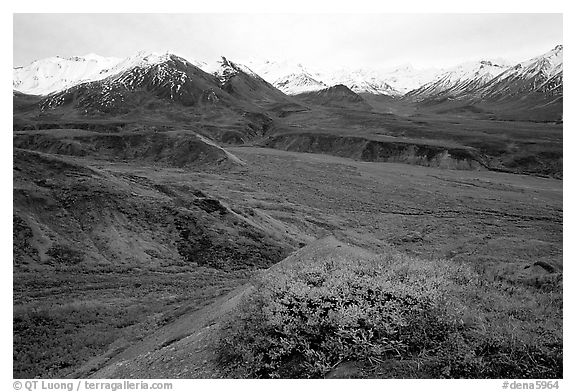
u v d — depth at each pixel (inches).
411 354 292.0
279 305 357.7
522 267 739.4
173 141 4047.7
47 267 1137.4
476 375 269.4
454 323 307.4
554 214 2201.0
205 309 677.9
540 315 333.1
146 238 1362.0
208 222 1494.8
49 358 683.4
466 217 2145.7
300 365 311.1
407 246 1665.8
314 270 437.4
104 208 1397.6
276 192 2642.7
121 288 1053.2
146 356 496.7
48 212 1315.2
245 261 1359.5
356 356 298.8
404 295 351.3
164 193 1625.2
